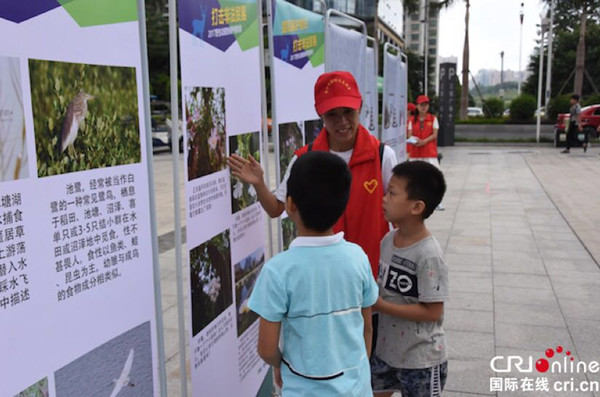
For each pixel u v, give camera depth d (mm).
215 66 1974
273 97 2570
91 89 1384
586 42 39438
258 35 2396
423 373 2023
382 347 2100
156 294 1682
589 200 8695
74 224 1341
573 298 4328
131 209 1550
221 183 2064
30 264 1216
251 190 2385
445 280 1949
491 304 4219
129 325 1561
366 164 2312
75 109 1330
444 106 19875
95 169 1406
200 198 1895
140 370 1622
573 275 4910
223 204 2088
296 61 2869
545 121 25562
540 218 7363
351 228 2326
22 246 1192
